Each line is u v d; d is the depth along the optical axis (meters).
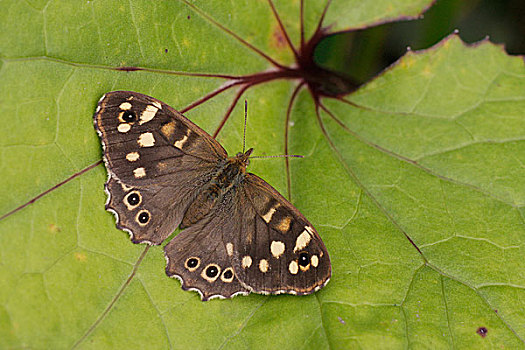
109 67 0.29
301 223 0.29
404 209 0.30
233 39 0.31
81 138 0.29
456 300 0.29
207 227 0.29
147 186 0.29
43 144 0.29
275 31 0.31
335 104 0.31
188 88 0.30
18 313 0.28
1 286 0.28
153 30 0.30
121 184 0.29
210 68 0.30
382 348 0.28
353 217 0.30
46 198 0.28
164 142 0.29
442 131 0.31
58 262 0.28
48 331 0.28
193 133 0.29
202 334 0.29
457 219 0.30
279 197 0.29
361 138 0.31
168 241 0.29
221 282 0.29
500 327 0.29
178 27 0.30
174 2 0.30
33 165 0.28
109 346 0.28
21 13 0.28
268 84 0.31
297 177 0.30
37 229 0.28
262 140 0.31
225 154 0.30
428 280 0.29
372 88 0.31
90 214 0.29
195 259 0.29
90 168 0.29
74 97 0.29
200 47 0.30
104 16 0.29
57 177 0.29
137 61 0.30
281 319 0.29
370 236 0.30
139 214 0.29
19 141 0.28
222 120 0.31
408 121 0.31
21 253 0.28
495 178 0.30
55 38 0.29
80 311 0.28
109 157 0.29
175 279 0.29
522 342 0.29
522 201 0.30
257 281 0.29
